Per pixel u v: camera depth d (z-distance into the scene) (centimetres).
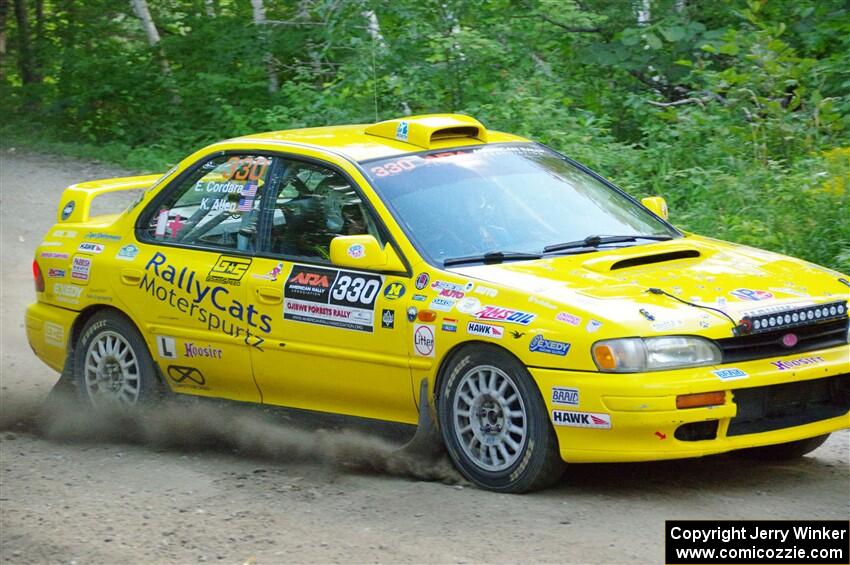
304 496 805
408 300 827
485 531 712
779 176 1535
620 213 936
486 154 947
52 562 689
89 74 3106
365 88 2278
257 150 966
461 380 803
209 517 765
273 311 902
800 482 806
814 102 1752
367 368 853
